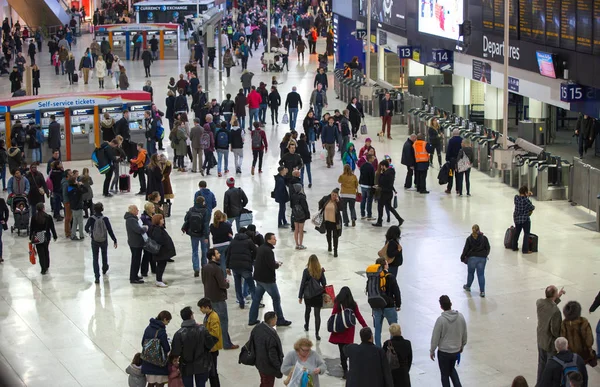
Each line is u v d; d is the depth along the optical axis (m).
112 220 26.14
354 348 13.20
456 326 14.64
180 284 20.94
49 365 16.53
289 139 29.41
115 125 33.25
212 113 36.53
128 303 19.72
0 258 22.66
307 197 28.41
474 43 34.78
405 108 41.16
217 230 19.72
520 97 39.19
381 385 13.02
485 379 15.71
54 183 26.20
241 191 22.67
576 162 26.91
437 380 15.77
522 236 24.06
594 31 25.47
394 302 16.53
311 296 17.19
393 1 45.66
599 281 20.58
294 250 23.17
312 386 13.25
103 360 16.77
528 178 28.41
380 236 24.41
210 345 14.45
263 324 14.35
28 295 20.30
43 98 33.81
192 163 32.09
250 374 16.09
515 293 19.95
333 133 32.50
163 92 48.25
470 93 42.00
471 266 19.66
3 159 29.62
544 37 28.53
